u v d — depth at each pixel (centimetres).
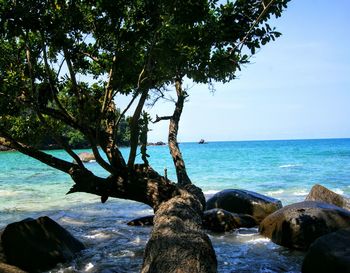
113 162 749
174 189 709
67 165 757
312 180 2209
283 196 1633
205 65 644
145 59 684
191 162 3797
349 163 3316
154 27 612
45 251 658
